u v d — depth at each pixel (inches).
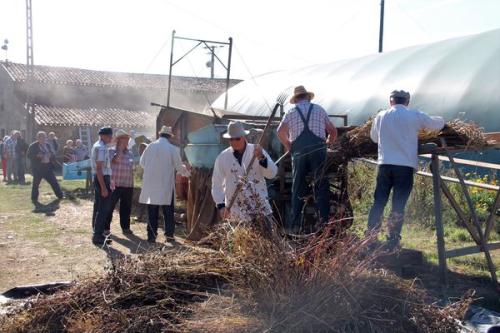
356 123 625.3
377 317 148.8
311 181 241.9
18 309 172.2
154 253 185.0
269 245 163.2
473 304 193.0
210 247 193.6
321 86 749.3
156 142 319.0
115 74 1595.7
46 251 293.0
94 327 151.7
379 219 223.9
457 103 519.8
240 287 156.9
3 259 273.6
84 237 335.0
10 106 1449.3
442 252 219.5
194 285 165.5
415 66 619.8
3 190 627.8
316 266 153.4
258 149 203.6
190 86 1631.4
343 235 176.7
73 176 744.3
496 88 497.7
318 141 240.4
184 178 358.9
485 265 250.4
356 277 156.3
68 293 172.2
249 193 204.5
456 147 230.2
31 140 1250.6
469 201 229.0
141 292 163.3
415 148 223.8
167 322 148.3
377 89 634.8
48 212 447.5
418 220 346.6
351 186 277.4
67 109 1328.7
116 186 342.6
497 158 424.8
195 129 399.2
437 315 155.0
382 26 1202.0
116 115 1342.3
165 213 321.4
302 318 144.2
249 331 140.3
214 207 298.7
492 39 575.8
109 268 181.2
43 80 1403.8
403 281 163.8
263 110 820.6
